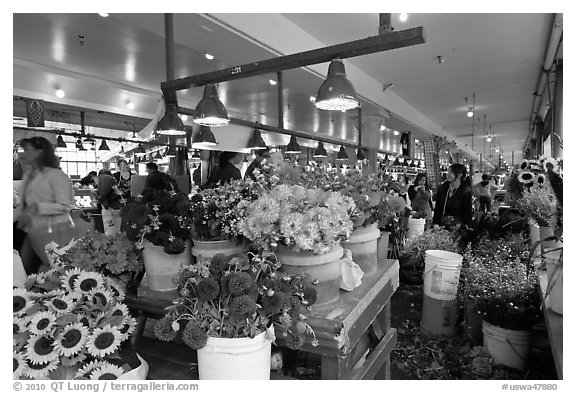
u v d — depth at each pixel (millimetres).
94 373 1151
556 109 4945
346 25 4230
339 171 1881
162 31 3287
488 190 6344
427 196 6105
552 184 1648
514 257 2855
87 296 1289
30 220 2160
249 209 1304
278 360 1471
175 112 2662
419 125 9250
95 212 5656
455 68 5832
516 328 2332
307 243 1197
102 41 4703
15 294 1233
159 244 1445
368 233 1660
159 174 2189
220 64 5434
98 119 9344
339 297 1391
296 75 5055
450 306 2891
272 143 12586
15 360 1114
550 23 4133
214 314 1117
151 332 1878
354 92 2064
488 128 11953
